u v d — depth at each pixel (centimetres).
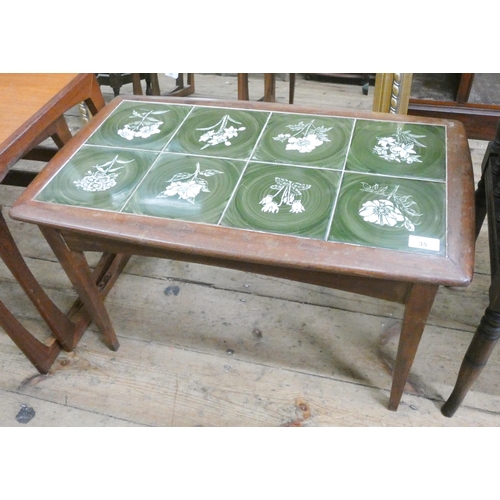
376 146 106
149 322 141
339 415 118
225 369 129
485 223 166
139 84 224
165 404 123
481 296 141
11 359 135
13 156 104
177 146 111
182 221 91
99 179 102
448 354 127
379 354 129
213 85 268
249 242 85
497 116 159
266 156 106
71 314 141
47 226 96
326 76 258
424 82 173
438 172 98
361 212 90
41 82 126
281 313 141
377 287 87
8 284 156
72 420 121
